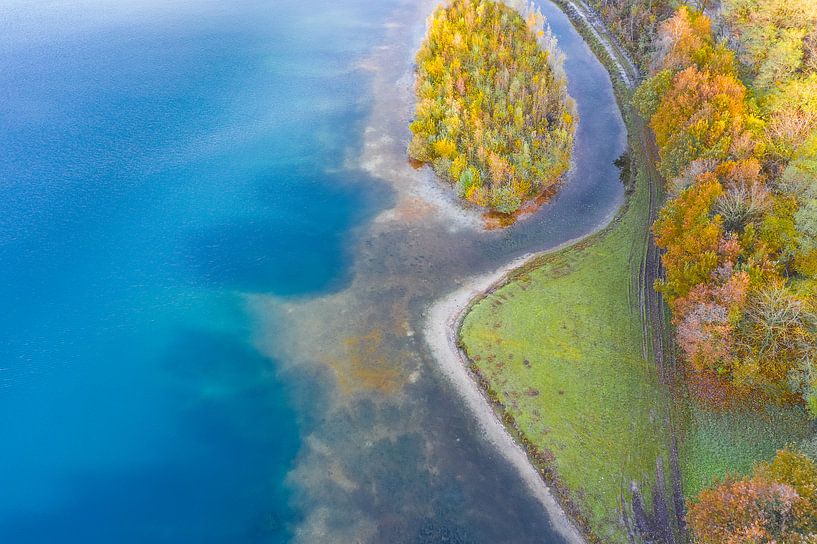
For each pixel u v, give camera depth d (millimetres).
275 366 55812
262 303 61656
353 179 77688
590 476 45781
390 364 55125
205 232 70312
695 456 45969
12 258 67750
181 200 75062
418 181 76500
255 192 76062
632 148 80750
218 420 52062
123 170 80000
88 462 49844
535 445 47969
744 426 47031
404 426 50406
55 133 87375
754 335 47875
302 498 46500
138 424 52188
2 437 51562
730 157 62406
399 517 44969
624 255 63531
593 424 48781
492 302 59406
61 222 72188
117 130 87938
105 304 62594
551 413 49844
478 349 55125
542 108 80000
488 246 66938
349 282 63344
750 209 54781
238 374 55406
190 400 53656
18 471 49406
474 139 74812
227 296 62719
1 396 54625
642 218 68250
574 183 75375
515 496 45562
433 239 68125
